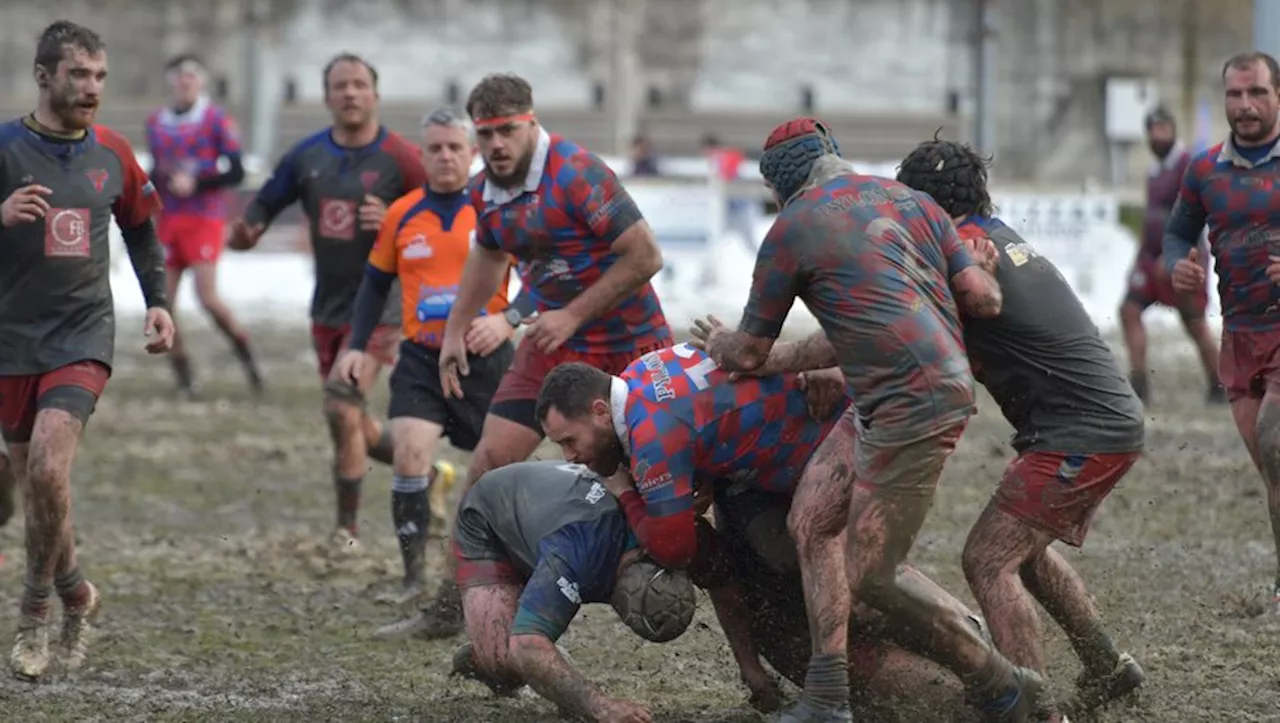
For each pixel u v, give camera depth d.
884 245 20.39
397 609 29.92
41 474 24.88
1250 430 28.97
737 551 23.20
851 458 21.27
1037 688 21.55
